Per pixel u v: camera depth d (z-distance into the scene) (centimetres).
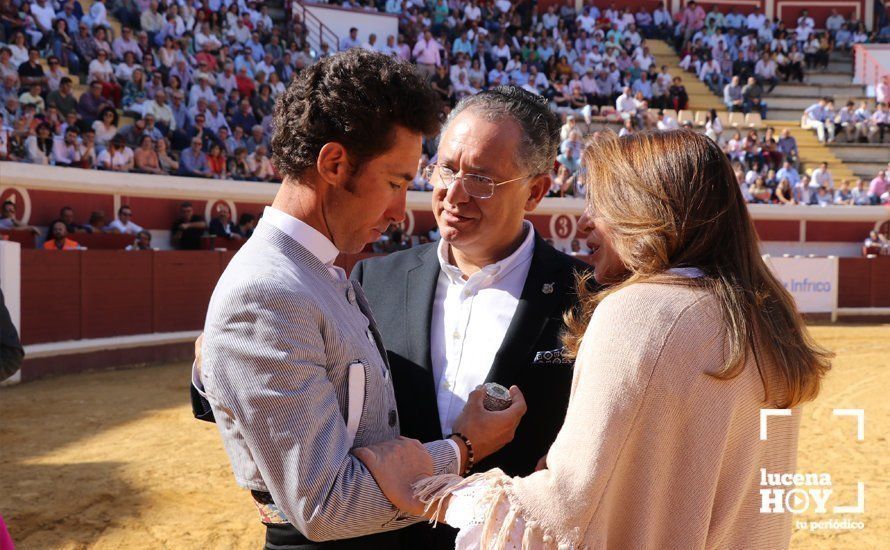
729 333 175
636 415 170
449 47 2562
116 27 1841
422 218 1991
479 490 178
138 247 1474
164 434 849
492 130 249
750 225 195
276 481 179
